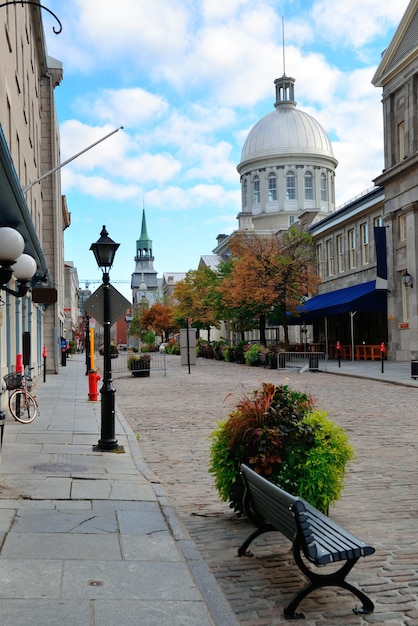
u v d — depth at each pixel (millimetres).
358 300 41125
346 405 18219
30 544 5699
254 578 5426
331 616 4695
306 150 100062
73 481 8312
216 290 52938
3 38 17094
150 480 8625
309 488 6594
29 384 18000
